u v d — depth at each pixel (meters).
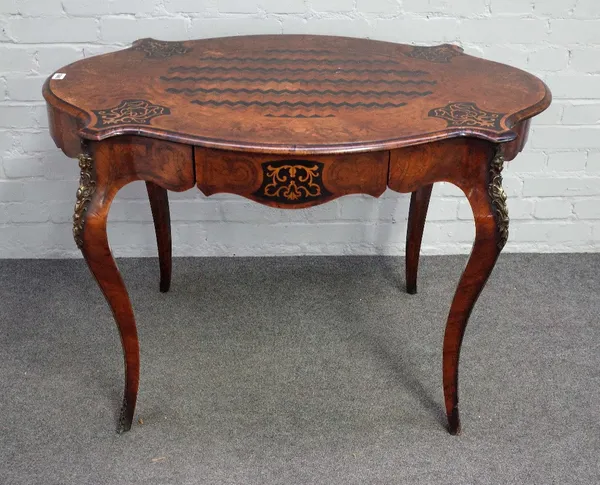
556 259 2.32
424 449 1.56
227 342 1.90
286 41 1.88
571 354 1.88
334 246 2.31
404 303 2.09
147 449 1.55
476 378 1.78
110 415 1.65
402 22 2.04
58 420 1.62
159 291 2.12
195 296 2.10
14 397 1.69
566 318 2.03
